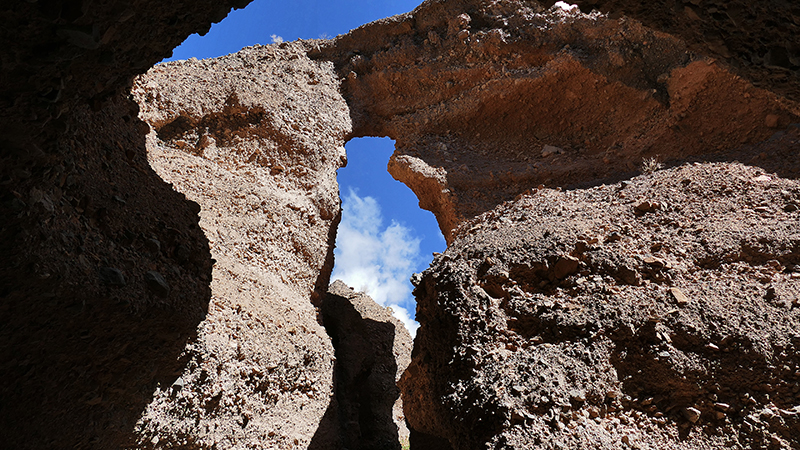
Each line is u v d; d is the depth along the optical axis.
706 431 3.55
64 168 3.49
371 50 13.00
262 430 5.98
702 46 3.21
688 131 9.42
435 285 5.65
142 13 2.56
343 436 9.24
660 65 10.68
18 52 2.19
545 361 4.16
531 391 3.93
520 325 4.68
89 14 2.21
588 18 11.30
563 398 3.83
